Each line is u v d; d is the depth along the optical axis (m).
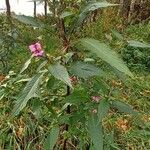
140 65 1.24
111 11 1.69
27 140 0.79
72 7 0.42
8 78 0.68
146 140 0.81
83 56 0.44
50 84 0.43
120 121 0.86
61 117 0.45
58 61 0.40
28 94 0.38
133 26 1.69
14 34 0.83
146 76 1.18
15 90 0.53
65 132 0.51
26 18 0.42
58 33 0.42
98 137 0.41
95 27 1.42
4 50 1.10
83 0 0.42
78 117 0.44
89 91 0.45
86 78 0.41
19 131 0.81
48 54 0.40
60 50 0.42
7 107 0.86
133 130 0.83
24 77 0.54
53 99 0.48
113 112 0.89
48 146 0.45
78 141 0.71
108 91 0.47
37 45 0.41
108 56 0.36
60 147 0.71
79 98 0.42
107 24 1.51
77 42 0.39
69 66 0.41
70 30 0.42
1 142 0.79
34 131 0.79
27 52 1.24
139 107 0.96
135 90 1.03
